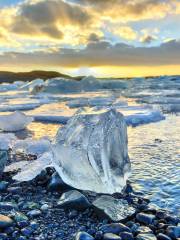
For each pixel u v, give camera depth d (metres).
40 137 2.23
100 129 1.10
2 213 0.94
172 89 8.12
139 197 1.09
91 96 6.49
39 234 0.81
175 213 0.96
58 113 3.41
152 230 0.84
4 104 4.64
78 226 0.86
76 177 1.11
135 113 3.04
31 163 1.41
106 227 0.83
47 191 1.15
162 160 1.54
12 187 1.17
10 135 2.09
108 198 1.02
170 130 2.39
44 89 8.16
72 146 1.10
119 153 1.18
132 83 10.48
